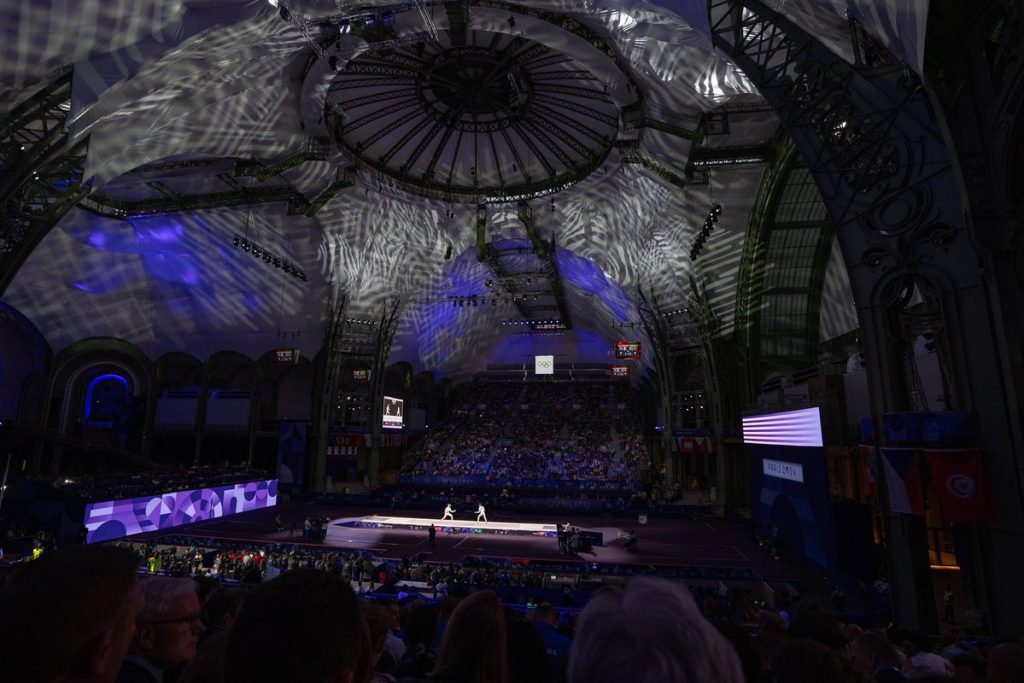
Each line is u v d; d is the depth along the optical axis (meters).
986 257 10.73
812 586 21.94
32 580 1.32
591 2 18.69
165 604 2.23
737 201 32.69
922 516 11.67
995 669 3.03
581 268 47.81
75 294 43.12
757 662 3.18
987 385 10.89
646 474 48.81
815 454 23.55
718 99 22.88
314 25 20.84
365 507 42.53
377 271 45.53
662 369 45.72
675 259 38.44
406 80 31.33
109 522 27.89
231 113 25.72
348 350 49.72
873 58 13.48
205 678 1.89
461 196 39.62
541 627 5.59
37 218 19.77
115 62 17.09
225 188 36.12
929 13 10.23
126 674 2.13
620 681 0.97
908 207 12.16
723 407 40.09
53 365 45.19
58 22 15.17
